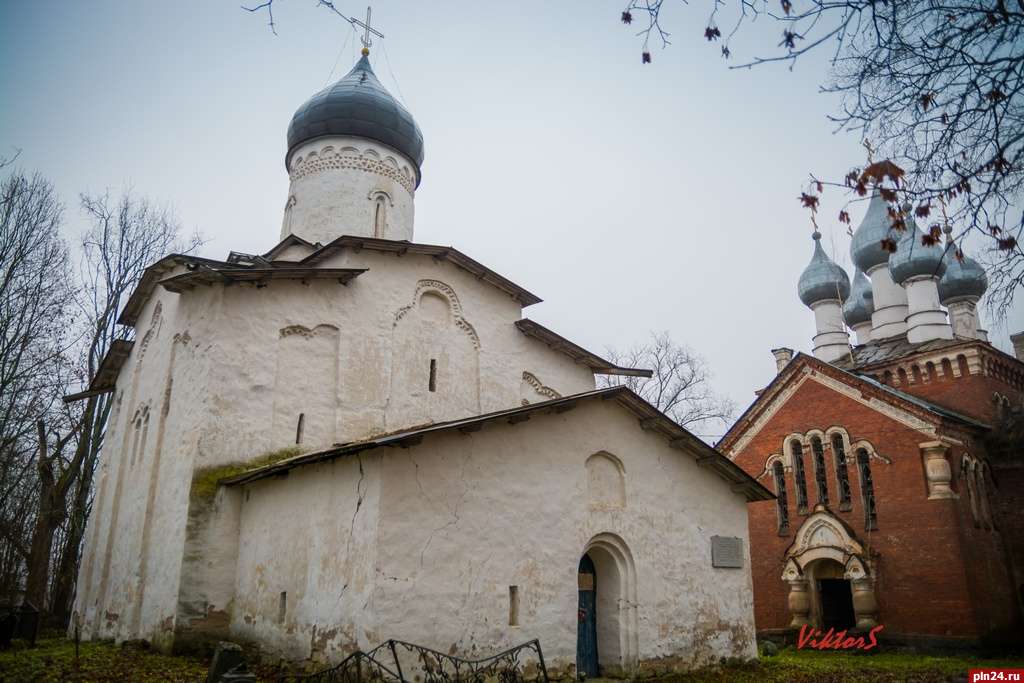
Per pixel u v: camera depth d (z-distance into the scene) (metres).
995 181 6.21
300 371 16.91
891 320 34.12
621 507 14.55
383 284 18.81
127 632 15.34
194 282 16.39
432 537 11.52
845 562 24.66
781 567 27.00
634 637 13.84
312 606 11.99
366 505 11.38
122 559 17.00
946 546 23.00
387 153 24.55
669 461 15.78
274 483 14.03
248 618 13.67
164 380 17.03
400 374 18.41
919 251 30.88
